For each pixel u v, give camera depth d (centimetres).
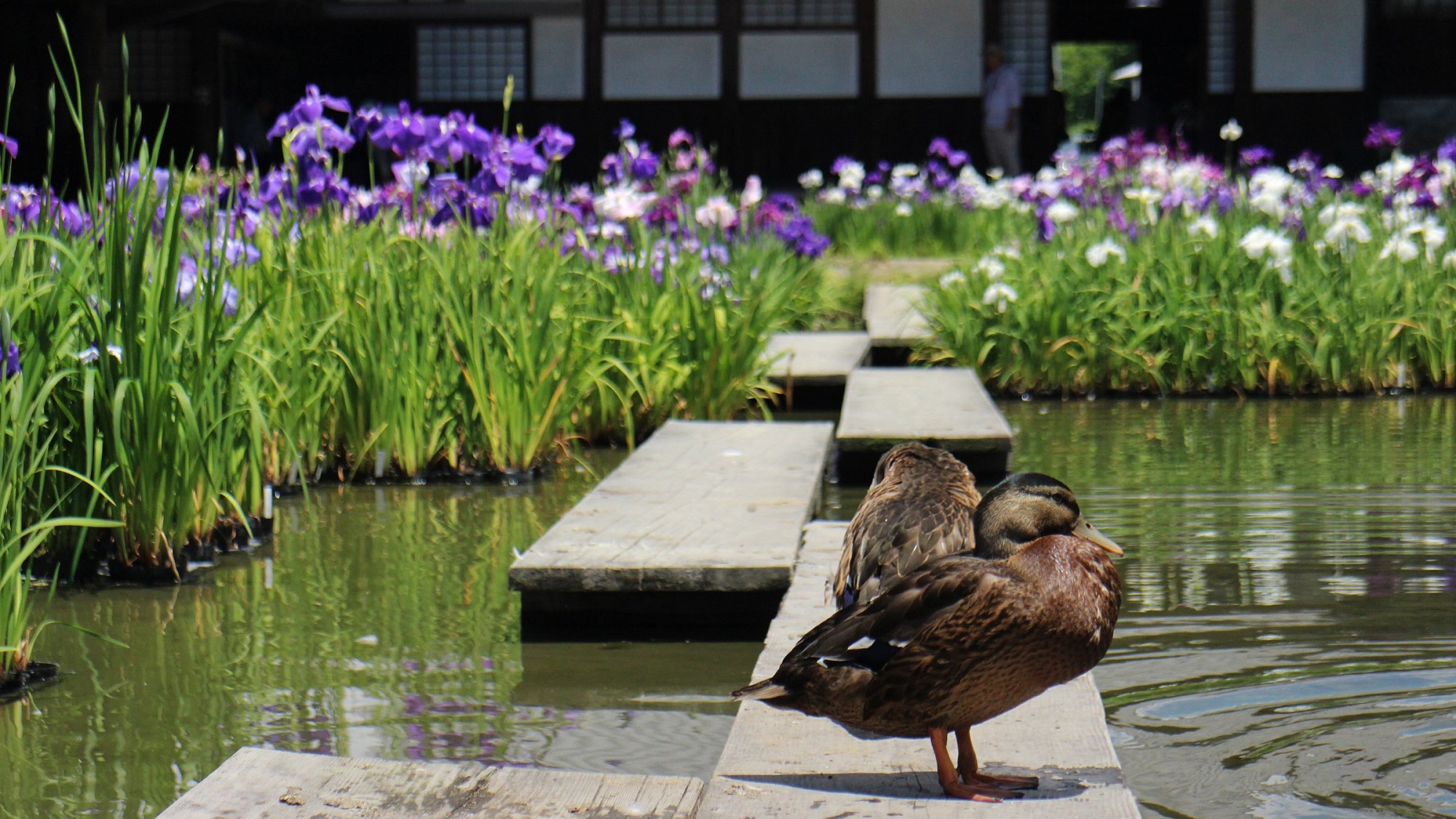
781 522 507
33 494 499
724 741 345
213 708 368
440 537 556
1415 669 379
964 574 269
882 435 680
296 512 602
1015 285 983
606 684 388
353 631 436
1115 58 5784
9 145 497
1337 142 2219
